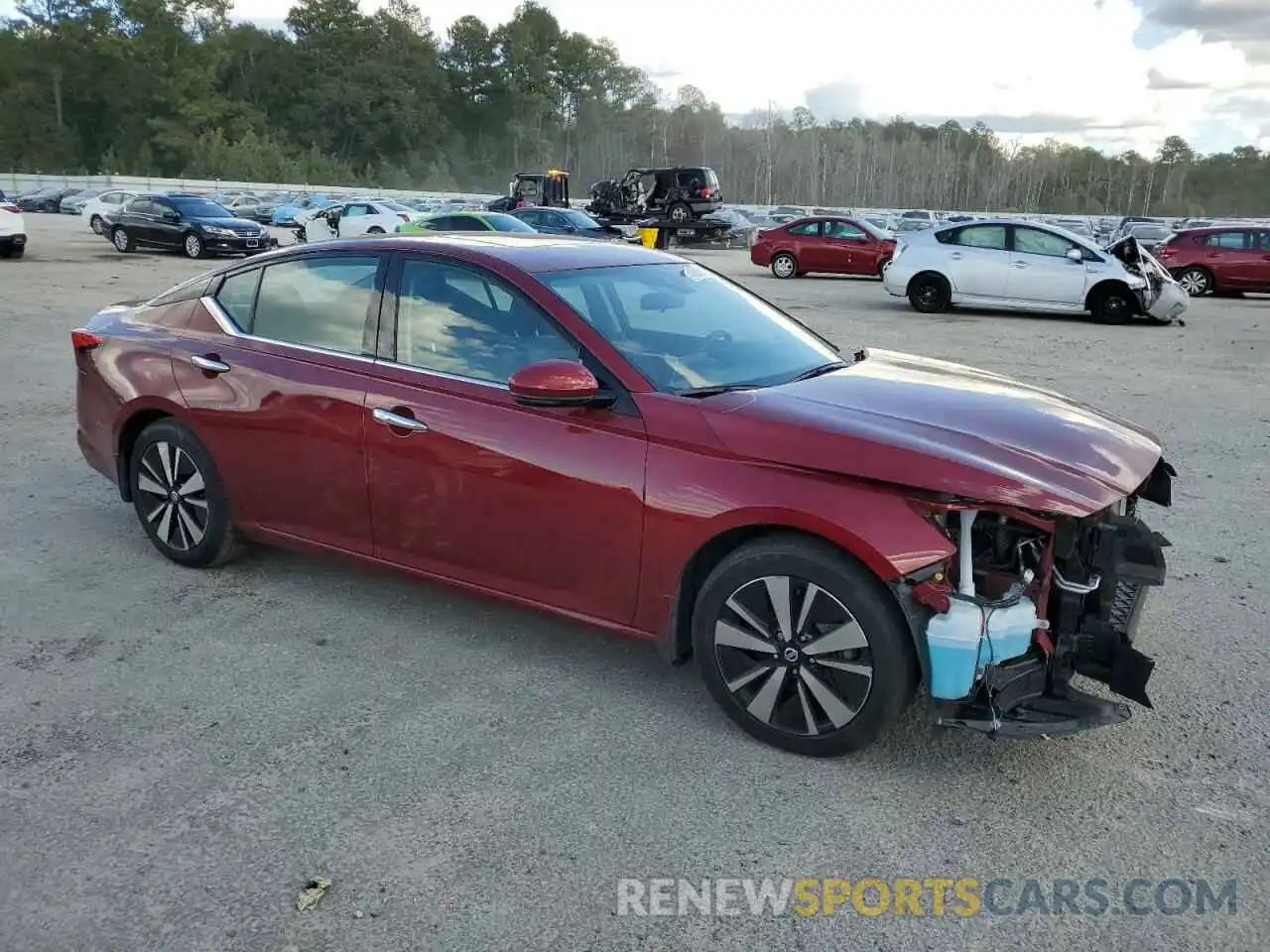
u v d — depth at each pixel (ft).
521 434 11.76
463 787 10.11
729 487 10.49
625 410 11.30
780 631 10.48
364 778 10.25
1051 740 11.07
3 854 9.00
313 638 13.46
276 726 11.24
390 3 439.63
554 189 138.82
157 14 341.21
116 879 8.71
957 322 50.14
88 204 111.96
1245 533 18.11
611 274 13.43
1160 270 49.85
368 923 8.23
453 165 418.51
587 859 9.05
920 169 475.72
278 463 13.97
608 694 12.04
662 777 10.31
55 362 33.24
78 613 14.12
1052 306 51.34
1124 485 10.30
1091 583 9.94
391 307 13.20
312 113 390.63
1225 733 11.24
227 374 14.35
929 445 10.13
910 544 9.61
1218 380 33.71
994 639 9.64
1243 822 9.62
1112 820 9.66
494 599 12.59
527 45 446.60
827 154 464.65
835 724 10.34
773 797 9.99
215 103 349.00
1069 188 504.02
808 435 10.40
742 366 12.57
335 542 13.80
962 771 10.48
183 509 15.38
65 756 10.57
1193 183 523.70
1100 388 32.04
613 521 11.25
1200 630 13.97
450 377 12.50
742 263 97.96
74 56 331.57
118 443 15.97
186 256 83.66
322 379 13.43
